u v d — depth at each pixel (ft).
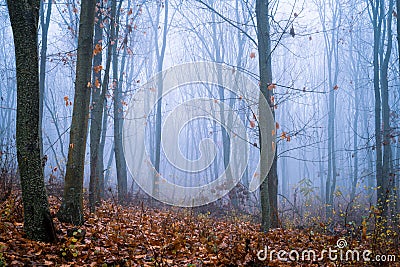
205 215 45.39
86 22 26.27
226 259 20.36
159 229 27.99
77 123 25.41
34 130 19.74
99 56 46.26
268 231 31.53
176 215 41.16
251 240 26.07
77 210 24.95
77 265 17.94
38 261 17.31
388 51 54.95
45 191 20.26
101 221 28.14
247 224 41.06
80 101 25.61
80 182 25.23
